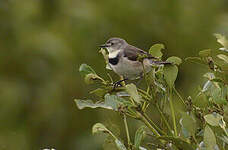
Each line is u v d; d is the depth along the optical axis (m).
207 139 4.92
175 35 14.94
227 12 15.25
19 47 15.22
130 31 15.10
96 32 15.08
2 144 13.98
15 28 15.47
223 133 5.45
